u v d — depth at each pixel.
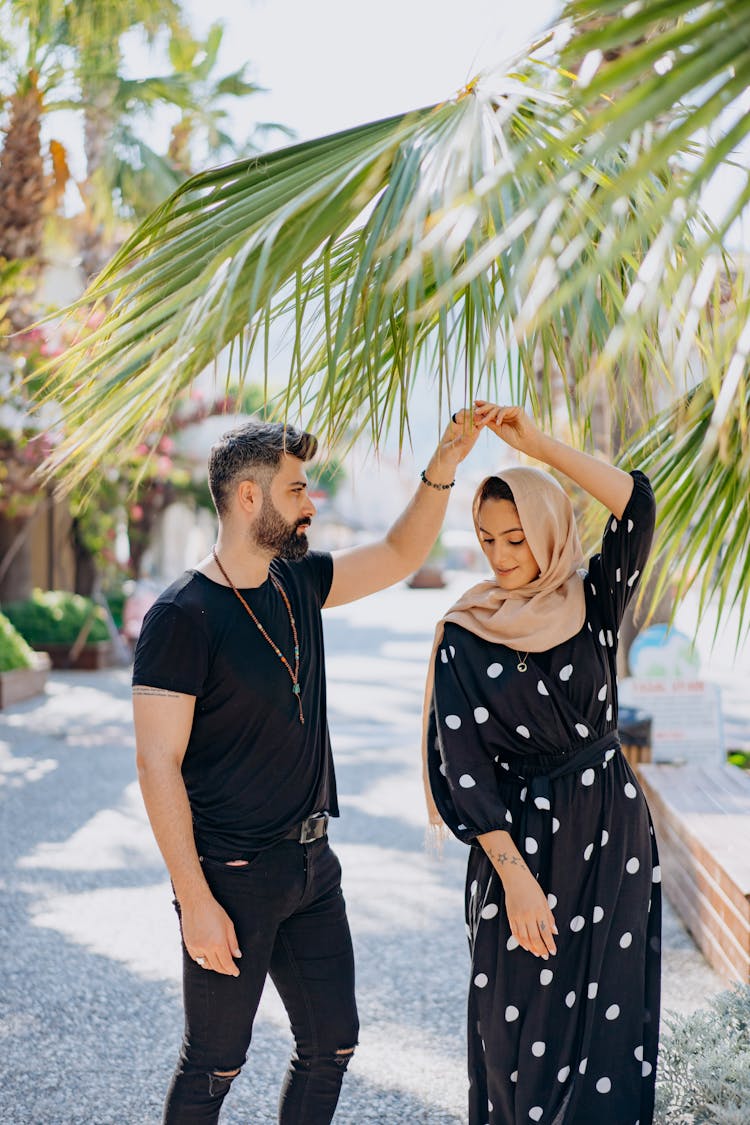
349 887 5.30
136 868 5.57
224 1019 2.24
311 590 2.47
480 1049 2.41
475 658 2.36
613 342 1.20
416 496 2.58
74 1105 3.14
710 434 1.24
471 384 1.93
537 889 2.24
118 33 7.50
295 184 1.78
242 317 1.73
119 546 15.77
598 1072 2.35
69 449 1.87
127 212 10.23
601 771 2.35
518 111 1.70
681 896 4.62
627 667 6.11
